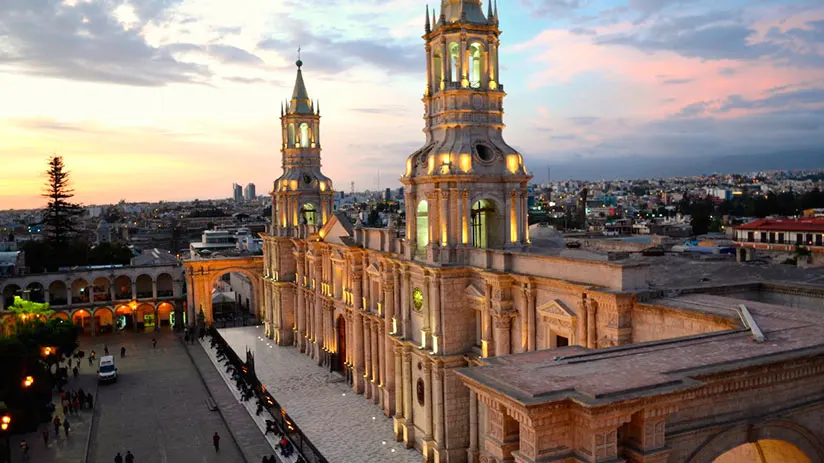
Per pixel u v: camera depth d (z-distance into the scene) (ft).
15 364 194.90
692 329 100.07
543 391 58.85
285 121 307.17
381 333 204.74
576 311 126.41
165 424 205.16
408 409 175.73
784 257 230.27
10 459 173.06
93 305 350.43
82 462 172.35
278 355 287.28
